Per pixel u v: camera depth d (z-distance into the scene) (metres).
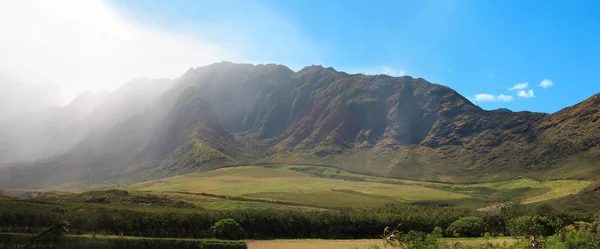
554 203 184.75
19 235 74.50
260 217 101.06
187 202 155.50
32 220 82.38
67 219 85.94
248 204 169.25
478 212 115.94
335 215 107.56
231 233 94.75
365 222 105.69
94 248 77.31
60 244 71.56
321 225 103.75
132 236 88.31
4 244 70.81
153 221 93.75
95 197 137.25
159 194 175.12
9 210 83.75
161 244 84.62
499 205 136.12
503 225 105.00
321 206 185.75
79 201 130.75
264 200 191.62
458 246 53.91
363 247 80.69
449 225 104.81
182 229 94.50
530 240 48.28
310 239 98.56
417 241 42.25
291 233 101.69
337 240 96.00
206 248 85.94
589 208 164.25
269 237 98.69
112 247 79.94
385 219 106.81
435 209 120.75
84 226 86.50
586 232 44.38
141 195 153.00
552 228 75.56
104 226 88.31
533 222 76.81
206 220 98.38
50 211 90.19
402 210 119.25
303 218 104.38
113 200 134.50
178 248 85.56
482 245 57.19
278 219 102.12
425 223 106.38
